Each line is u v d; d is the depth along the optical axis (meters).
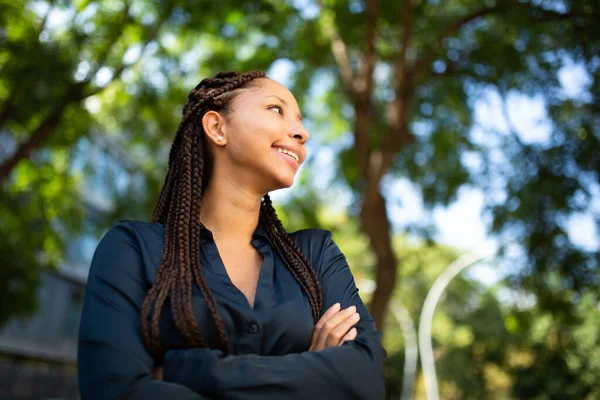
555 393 24.69
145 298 1.29
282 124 1.54
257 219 1.55
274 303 1.37
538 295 11.37
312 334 1.38
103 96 13.30
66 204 15.98
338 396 1.20
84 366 1.23
